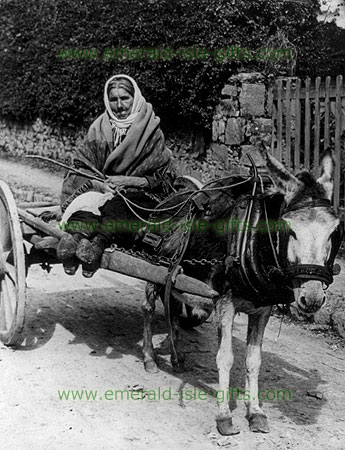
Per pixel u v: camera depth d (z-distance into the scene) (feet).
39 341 19.30
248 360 14.69
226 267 13.20
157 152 18.53
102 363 17.90
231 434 13.93
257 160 31.58
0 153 58.34
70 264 16.40
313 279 11.54
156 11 39.50
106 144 18.39
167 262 15.47
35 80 52.08
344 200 26.30
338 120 25.86
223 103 34.96
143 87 40.29
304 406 15.79
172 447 13.37
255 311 14.17
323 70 37.22
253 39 35.32
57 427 14.06
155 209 17.11
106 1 44.21
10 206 17.93
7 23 54.65
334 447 13.62
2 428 13.89
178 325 17.84
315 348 20.27
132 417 14.71
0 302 19.45
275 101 31.50
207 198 14.93
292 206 12.12
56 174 48.62
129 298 24.67
